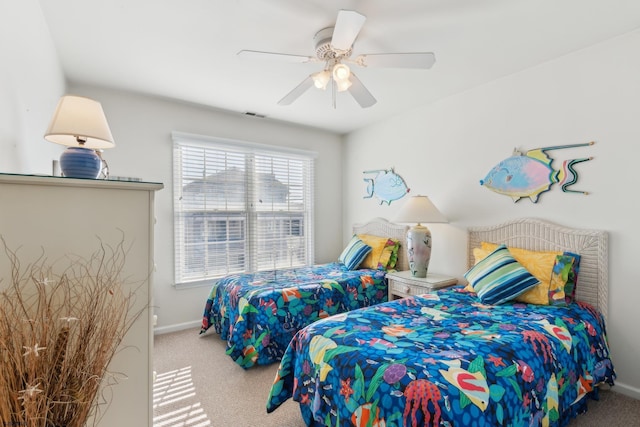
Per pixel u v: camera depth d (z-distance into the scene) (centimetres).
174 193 329
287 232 410
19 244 93
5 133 124
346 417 134
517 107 264
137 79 274
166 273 325
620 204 211
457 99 310
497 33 207
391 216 386
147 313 109
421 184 347
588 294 221
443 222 295
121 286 105
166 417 188
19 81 141
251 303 253
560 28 201
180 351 282
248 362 246
